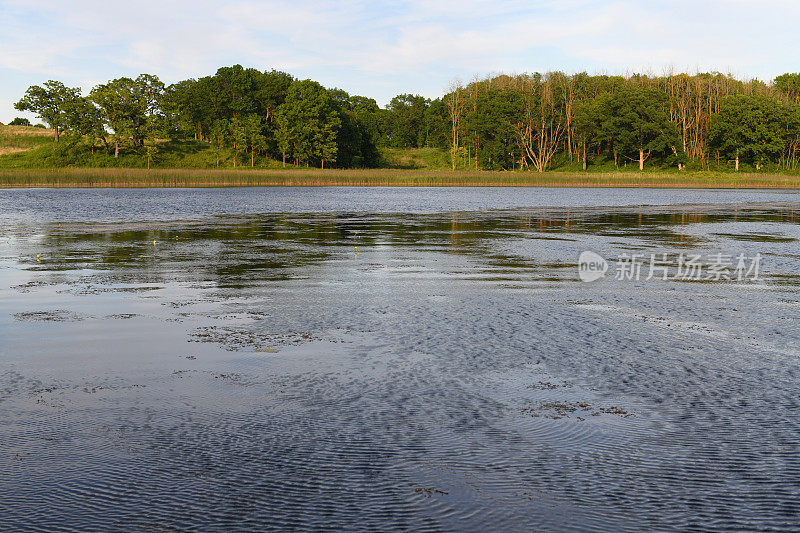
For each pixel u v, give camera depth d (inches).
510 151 5502.0
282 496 215.2
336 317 480.7
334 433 266.1
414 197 2432.3
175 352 385.7
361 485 222.8
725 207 1950.1
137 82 5693.9
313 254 847.1
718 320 479.5
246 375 342.3
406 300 545.3
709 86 5693.9
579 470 234.8
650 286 625.3
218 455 244.7
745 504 211.6
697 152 5634.8
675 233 1149.1
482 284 626.5
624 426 275.6
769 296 578.9
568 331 441.1
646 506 210.2
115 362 365.4
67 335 425.1
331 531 194.7
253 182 3496.6
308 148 5556.1
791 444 257.8
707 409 296.2
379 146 7352.4
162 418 281.6
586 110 5433.1
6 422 276.4
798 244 986.7
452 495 216.5
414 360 370.9
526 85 5821.9
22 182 3073.3
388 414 287.4
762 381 337.4
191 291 585.9
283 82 5935.0
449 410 293.0
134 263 763.4
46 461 239.3
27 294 569.3
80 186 3157.0
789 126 5324.8
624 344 408.5
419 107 7746.1
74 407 294.5
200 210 1686.8
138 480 225.3
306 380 334.6
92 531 194.5
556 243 981.8
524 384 330.0
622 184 3809.1
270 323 461.4
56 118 5433.1
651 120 5201.8
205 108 5964.6
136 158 5334.6
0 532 193.2
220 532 193.9
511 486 223.0
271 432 266.7
